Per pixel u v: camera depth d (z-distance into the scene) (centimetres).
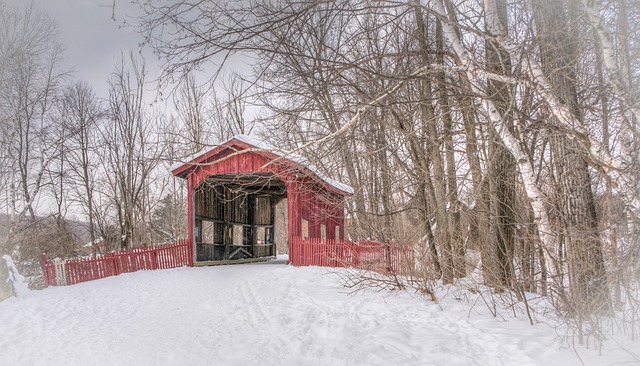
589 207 609
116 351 687
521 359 518
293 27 631
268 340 694
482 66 652
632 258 505
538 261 741
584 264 571
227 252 1997
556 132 578
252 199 2261
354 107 737
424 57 877
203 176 1672
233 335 738
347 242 1479
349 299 951
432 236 993
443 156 1112
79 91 2930
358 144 984
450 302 873
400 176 1014
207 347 677
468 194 806
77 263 1390
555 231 607
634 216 502
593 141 537
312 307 903
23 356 696
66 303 1052
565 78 614
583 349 528
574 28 643
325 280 1219
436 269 1012
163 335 759
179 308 971
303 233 1691
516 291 721
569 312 593
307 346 651
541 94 565
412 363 547
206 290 1173
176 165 1692
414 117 1006
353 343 641
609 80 532
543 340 580
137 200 3092
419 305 852
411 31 980
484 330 654
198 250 1777
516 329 646
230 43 541
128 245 2795
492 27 592
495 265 789
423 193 1020
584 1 534
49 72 2644
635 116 509
